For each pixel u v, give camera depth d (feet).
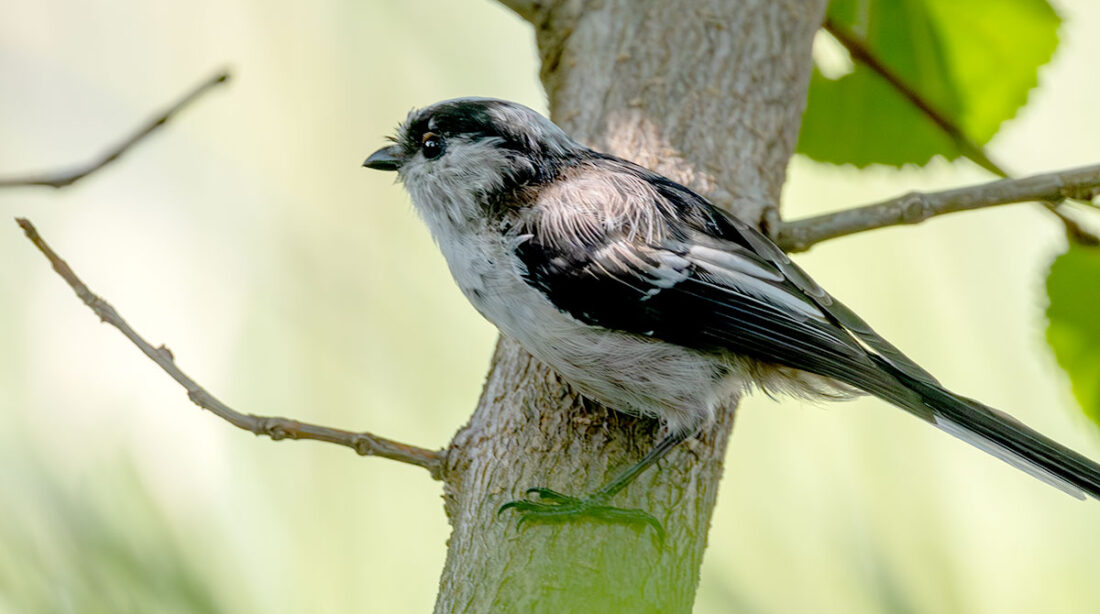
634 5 8.36
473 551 8.23
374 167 8.34
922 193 8.30
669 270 8.29
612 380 8.28
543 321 8.29
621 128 8.34
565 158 8.31
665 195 8.30
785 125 8.35
